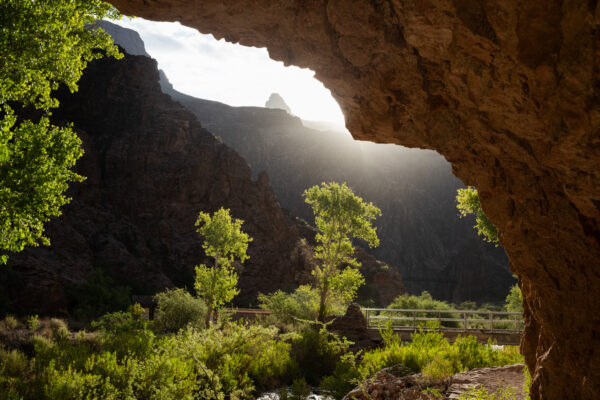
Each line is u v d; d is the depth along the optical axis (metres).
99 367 9.88
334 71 4.32
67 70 10.35
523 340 4.41
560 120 2.63
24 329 17.48
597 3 2.19
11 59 9.11
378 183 139.62
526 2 2.44
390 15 3.45
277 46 4.49
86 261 36.69
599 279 3.15
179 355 11.55
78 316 27.12
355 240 121.94
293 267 54.44
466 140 3.90
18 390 9.18
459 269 116.31
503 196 3.76
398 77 3.93
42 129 9.66
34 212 9.20
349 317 20.78
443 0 2.88
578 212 3.19
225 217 24.27
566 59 2.44
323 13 3.83
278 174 134.88
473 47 2.94
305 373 15.72
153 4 4.08
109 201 48.38
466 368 8.96
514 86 2.90
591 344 3.20
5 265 26.98
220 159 56.97
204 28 4.48
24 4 8.95
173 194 52.16
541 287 3.59
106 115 52.94
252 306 46.34
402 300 39.78
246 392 12.25
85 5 11.02
